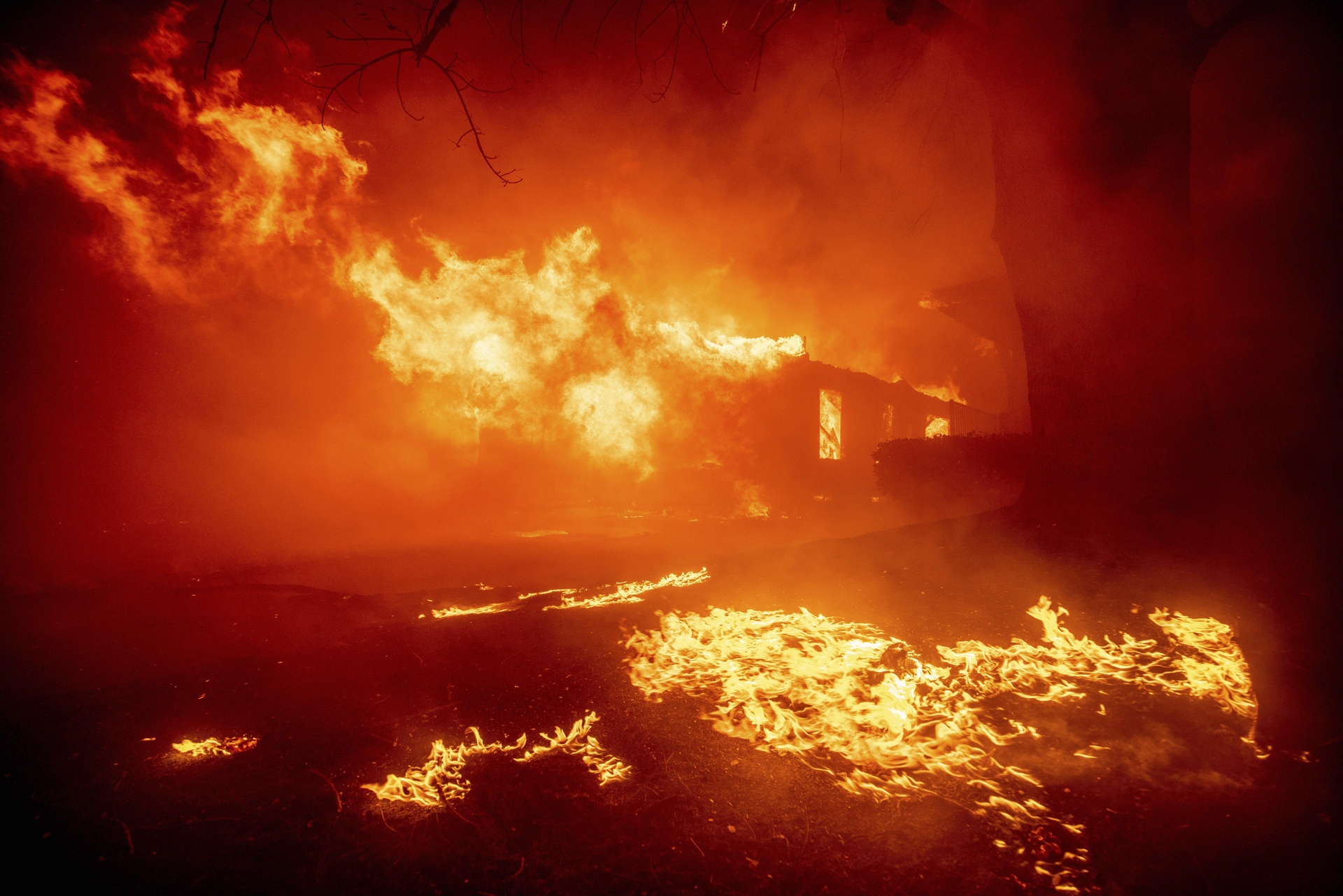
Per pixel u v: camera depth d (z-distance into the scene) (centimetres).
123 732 335
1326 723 293
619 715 347
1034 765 294
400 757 312
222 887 231
